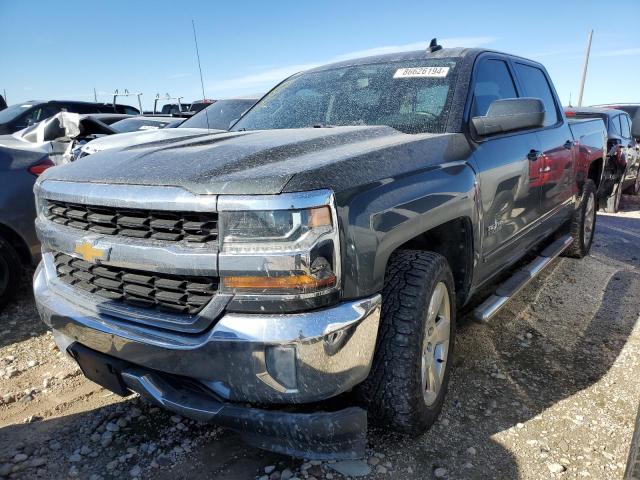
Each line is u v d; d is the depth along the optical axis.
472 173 2.73
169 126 6.94
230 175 1.92
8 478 2.24
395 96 3.17
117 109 12.58
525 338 3.58
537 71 4.32
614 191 9.34
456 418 2.63
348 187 1.94
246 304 1.83
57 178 2.44
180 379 2.03
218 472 2.26
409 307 2.20
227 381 1.87
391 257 2.38
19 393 2.94
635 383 3.00
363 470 2.25
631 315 4.02
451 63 3.25
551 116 4.36
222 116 6.53
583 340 3.57
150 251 1.97
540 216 3.91
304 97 3.52
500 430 2.54
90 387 2.99
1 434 2.55
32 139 5.64
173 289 1.99
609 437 2.50
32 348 3.51
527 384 2.98
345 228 1.88
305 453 1.92
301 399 1.85
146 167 2.15
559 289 4.57
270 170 1.91
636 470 2.06
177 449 2.42
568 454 2.38
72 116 5.50
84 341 2.25
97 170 2.29
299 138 2.41
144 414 2.70
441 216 2.40
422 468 2.27
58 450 2.43
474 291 3.01
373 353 2.08
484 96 3.23
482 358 3.28
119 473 2.27
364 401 2.26
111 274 2.17
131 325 2.07
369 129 2.67
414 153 2.41
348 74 3.55
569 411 2.71
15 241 4.15
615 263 5.51
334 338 1.85
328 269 1.83
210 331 1.88
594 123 5.54
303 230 1.80
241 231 1.82
